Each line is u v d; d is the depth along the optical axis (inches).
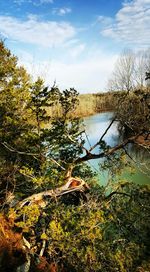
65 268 335.3
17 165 450.9
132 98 412.8
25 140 444.5
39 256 329.1
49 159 458.0
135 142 415.2
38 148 437.4
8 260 305.7
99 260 343.9
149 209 396.2
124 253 355.6
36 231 367.6
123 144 422.3
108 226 381.1
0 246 313.3
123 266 332.2
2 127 452.4
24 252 324.8
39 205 379.9
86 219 350.6
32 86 442.9
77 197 445.7
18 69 496.1
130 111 410.0
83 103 2102.6
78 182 421.1
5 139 439.5
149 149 418.9
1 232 332.8
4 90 466.0
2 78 492.7
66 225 341.4
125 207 407.2
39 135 456.4
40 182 384.5
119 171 446.6
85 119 1903.3
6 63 482.9
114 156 446.9
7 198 410.3
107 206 389.7
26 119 474.6
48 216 375.2
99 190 445.7
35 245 350.6
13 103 458.0
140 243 389.7
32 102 472.7
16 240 333.7
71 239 325.7
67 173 421.4
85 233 329.7
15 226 357.1
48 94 434.6
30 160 463.2
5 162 459.2
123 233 390.6
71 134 454.6
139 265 358.0
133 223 397.1
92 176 508.7
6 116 441.1
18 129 458.0
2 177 460.1
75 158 478.9
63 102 440.5
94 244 343.3
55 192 393.4
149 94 387.9
